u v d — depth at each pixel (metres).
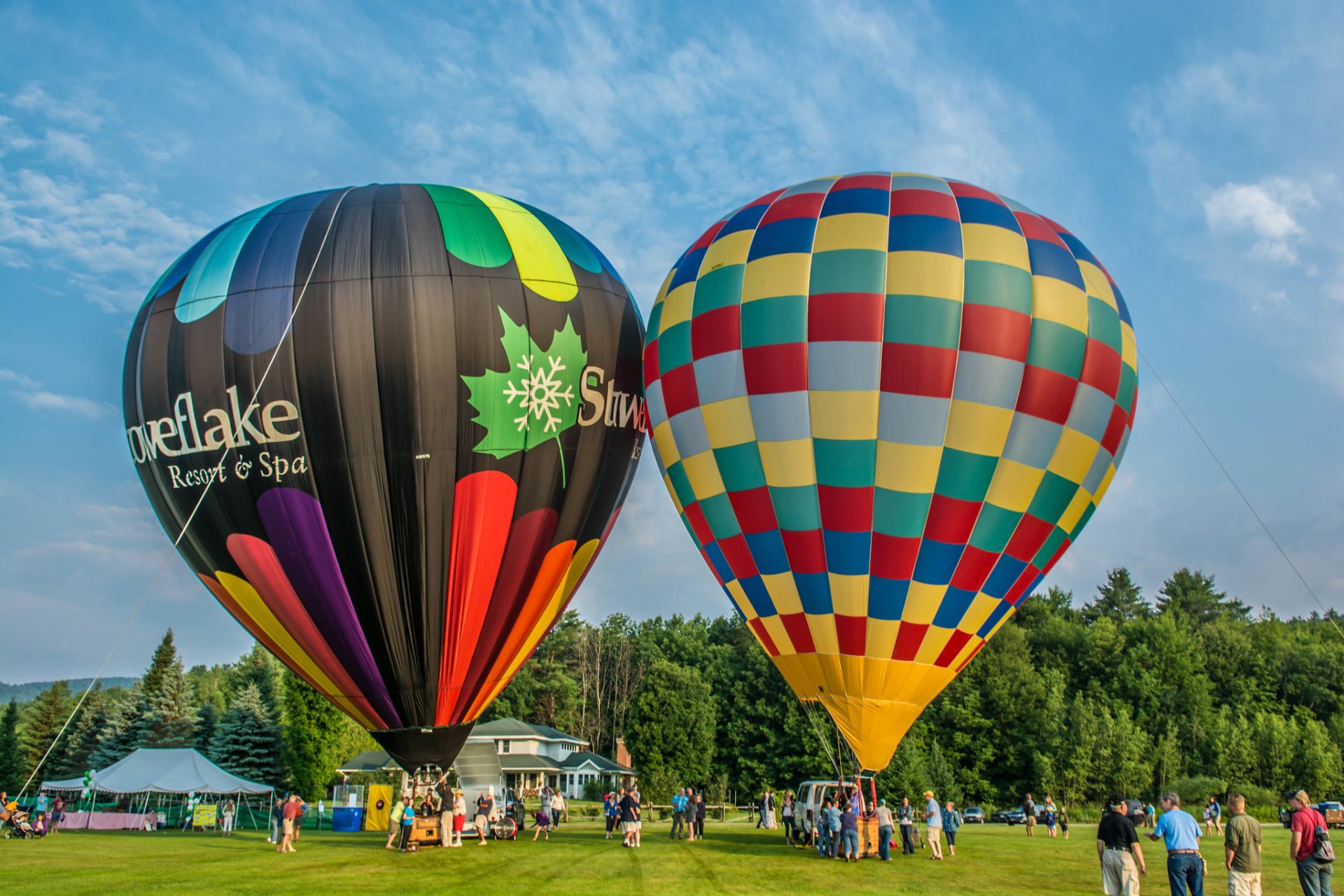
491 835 23.44
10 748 62.72
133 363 18.73
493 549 18.02
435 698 18.20
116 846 22.41
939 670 17.95
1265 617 96.31
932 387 17.03
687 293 19.22
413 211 18.64
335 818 29.94
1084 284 18.28
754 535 18.20
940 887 14.22
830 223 18.27
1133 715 64.12
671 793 56.50
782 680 64.69
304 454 17.33
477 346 17.80
